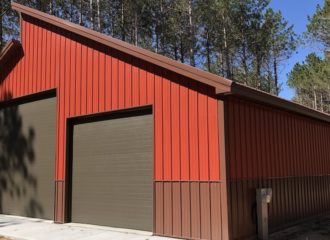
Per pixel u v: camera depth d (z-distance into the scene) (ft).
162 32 101.14
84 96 40.24
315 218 42.73
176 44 103.91
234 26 106.83
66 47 42.65
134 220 35.83
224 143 30.09
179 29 102.73
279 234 34.27
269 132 36.17
